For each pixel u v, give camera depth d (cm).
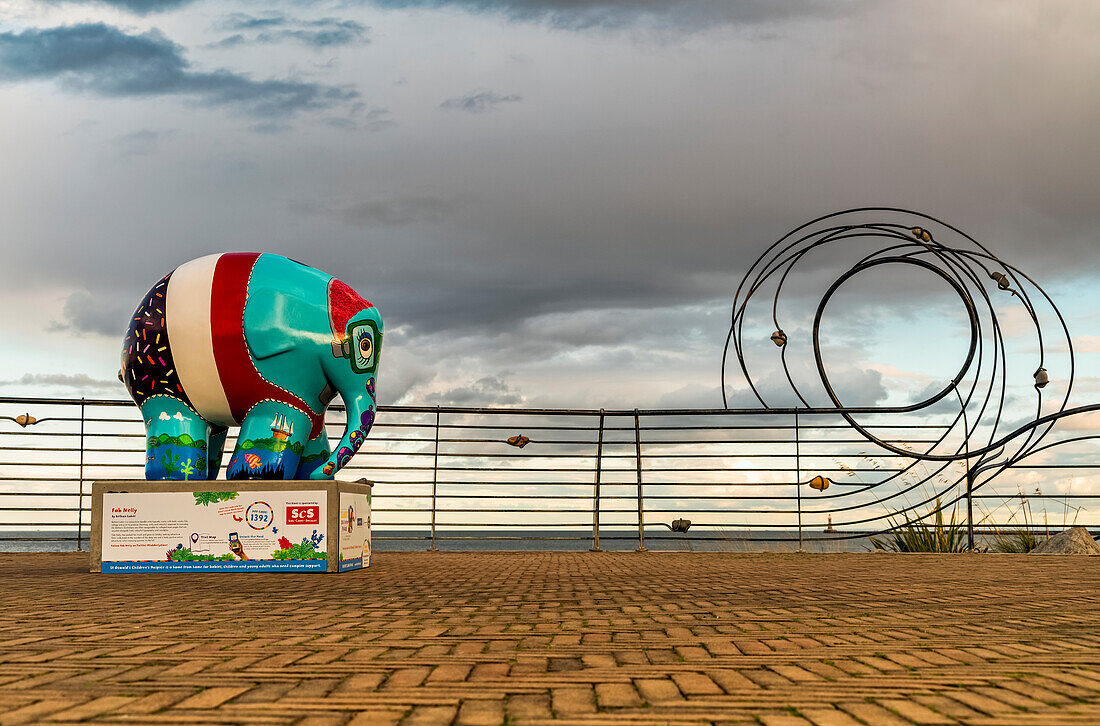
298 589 515
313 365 677
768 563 774
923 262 924
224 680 231
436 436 981
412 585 544
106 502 655
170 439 676
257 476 664
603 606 418
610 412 973
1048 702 206
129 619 365
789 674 242
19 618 369
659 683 229
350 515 688
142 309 680
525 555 920
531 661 263
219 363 662
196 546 653
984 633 323
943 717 191
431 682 231
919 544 941
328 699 209
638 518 979
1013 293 897
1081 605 421
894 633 323
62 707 199
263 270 683
